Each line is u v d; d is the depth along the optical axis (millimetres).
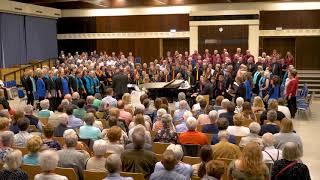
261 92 13648
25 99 17156
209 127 7223
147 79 16891
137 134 5195
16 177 4227
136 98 13133
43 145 5633
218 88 14656
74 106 9094
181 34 24344
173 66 17953
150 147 5727
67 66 17484
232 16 22859
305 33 22438
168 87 15016
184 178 4258
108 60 21016
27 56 23172
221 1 23219
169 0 22812
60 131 7199
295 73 13461
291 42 23297
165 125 6785
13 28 21891
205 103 9156
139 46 25297
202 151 4383
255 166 3930
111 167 4238
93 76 16250
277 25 22750
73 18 26109
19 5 21750
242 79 13016
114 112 7691
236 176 3977
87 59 22000
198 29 23484
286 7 22516
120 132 5762
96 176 4773
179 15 24328
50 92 14523
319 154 9422
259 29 22859
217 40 23234
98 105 10375
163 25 24688
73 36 26234
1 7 20359
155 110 9273
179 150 4777
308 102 14344
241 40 22875
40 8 23688
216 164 3885
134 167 5141
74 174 4820
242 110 8789
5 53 21266
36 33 23938
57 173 4824
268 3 22750
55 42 25969
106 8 25531
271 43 23531
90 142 6820
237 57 18375
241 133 6887
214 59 19719
